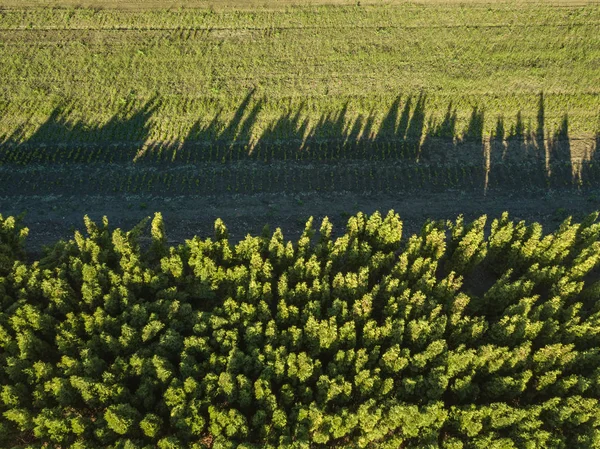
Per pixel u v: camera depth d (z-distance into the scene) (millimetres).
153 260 47875
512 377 39750
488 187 58438
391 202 56844
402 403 37812
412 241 46750
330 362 40031
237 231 53781
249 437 38094
